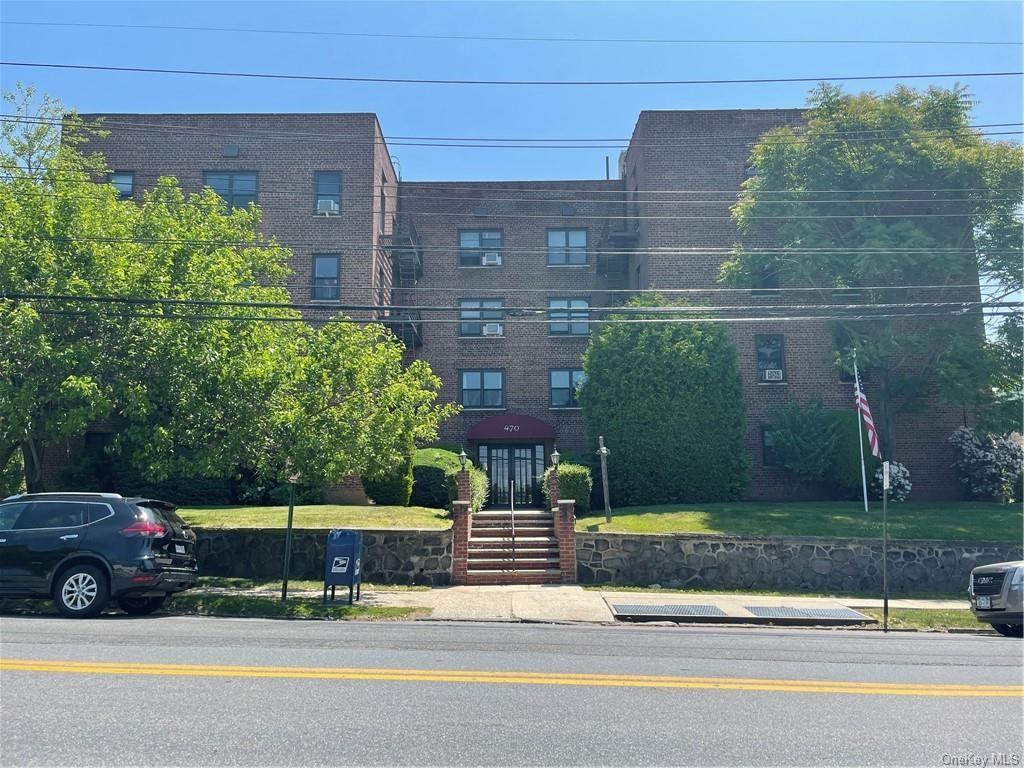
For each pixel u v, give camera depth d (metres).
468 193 34.12
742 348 28.52
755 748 5.84
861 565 18.25
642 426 23.75
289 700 6.91
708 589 17.95
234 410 16.28
